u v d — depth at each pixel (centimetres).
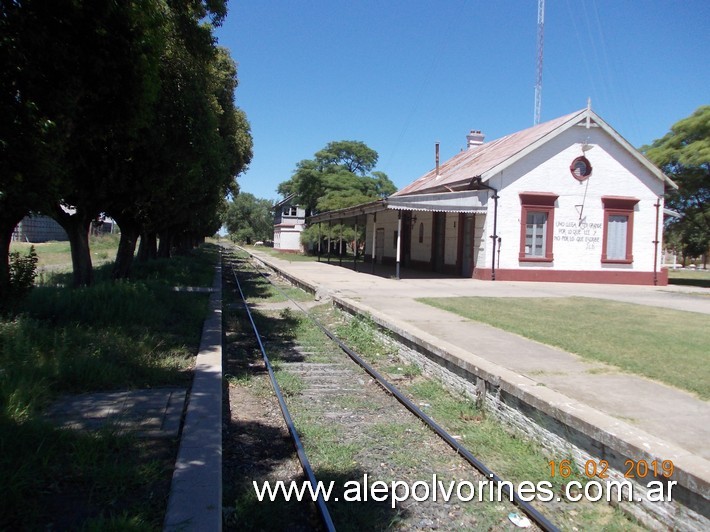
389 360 916
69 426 452
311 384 752
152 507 340
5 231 768
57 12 577
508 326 980
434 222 2631
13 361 560
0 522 307
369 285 1841
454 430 575
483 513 402
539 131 2397
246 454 497
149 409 519
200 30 1054
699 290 1958
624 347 793
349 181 4666
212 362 718
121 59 660
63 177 804
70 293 909
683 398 553
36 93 587
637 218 2283
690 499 356
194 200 1596
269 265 3412
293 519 386
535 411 525
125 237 1444
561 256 2216
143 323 912
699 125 2364
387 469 475
